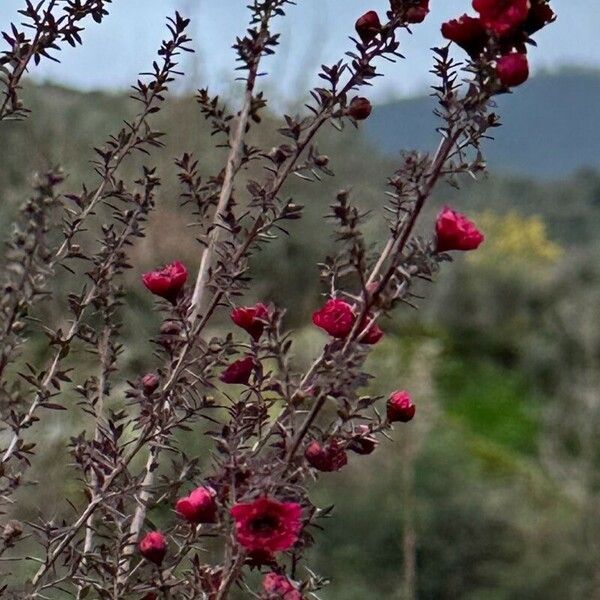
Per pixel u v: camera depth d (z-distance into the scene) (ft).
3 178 8.45
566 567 12.91
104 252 3.46
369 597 11.88
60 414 6.89
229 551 3.21
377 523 12.61
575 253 31.58
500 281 29.55
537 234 34.96
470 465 14.16
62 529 3.35
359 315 3.23
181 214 10.11
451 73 3.26
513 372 25.73
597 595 12.73
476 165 3.24
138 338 8.20
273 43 3.48
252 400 3.54
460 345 27.91
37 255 3.32
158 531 3.29
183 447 5.56
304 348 9.93
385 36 3.36
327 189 13.87
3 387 3.38
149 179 3.47
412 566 10.53
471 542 12.98
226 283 3.40
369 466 12.92
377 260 3.34
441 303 29.40
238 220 3.42
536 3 3.24
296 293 13.71
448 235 3.21
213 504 3.21
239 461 3.21
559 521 13.62
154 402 3.37
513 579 12.80
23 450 3.37
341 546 12.48
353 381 3.22
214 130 3.49
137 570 3.36
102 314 3.46
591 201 42.80
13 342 3.33
